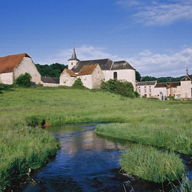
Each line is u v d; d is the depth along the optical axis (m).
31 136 12.78
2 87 49.25
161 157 8.47
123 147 12.66
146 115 23.08
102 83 65.31
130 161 8.78
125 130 16.52
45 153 10.30
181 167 8.12
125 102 46.62
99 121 25.39
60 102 41.25
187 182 6.67
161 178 7.61
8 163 7.97
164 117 20.08
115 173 8.61
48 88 56.16
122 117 24.80
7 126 15.30
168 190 7.10
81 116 27.36
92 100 46.78
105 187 7.45
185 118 18.39
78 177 8.28
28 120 21.12
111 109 32.38
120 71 71.56
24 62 56.22
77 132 18.39
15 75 53.94
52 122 24.19
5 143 10.46
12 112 26.73
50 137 13.90
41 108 33.19
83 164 9.70
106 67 73.06
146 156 8.80
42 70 116.25
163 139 12.90
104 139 15.18
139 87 83.81
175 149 11.39
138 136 14.66
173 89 75.88
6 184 7.30
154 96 79.75
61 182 7.86
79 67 74.62
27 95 45.16
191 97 72.44
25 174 8.43
